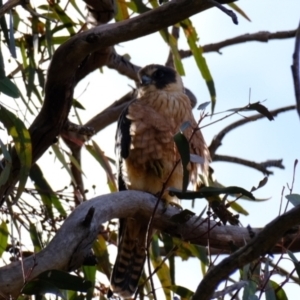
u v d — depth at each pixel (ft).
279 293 26.00
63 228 23.68
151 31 26.55
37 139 29.19
